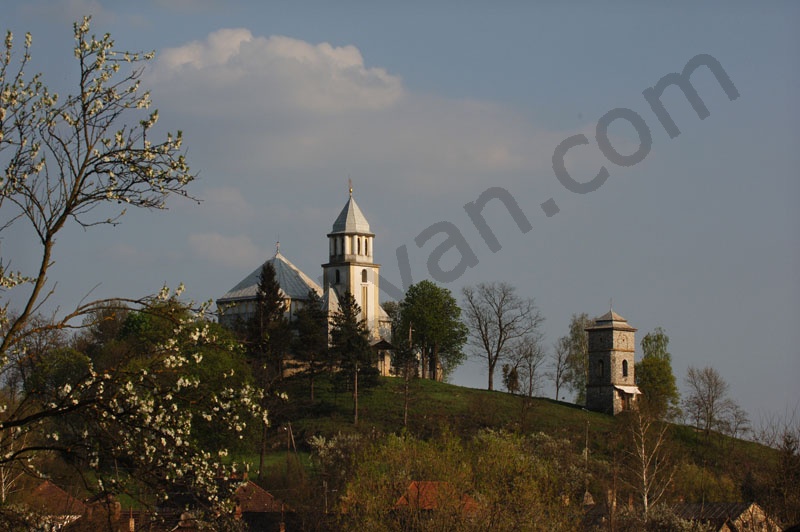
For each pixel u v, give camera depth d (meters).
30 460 24.52
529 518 53.66
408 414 127.31
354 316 134.50
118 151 23.36
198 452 23.50
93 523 27.62
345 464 80.12
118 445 22.94
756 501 68.00
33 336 25.00
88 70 23.28
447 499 54.47
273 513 66.00
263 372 93.94
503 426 112.75
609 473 86.31
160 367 23.81
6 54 22.94
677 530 64.94
